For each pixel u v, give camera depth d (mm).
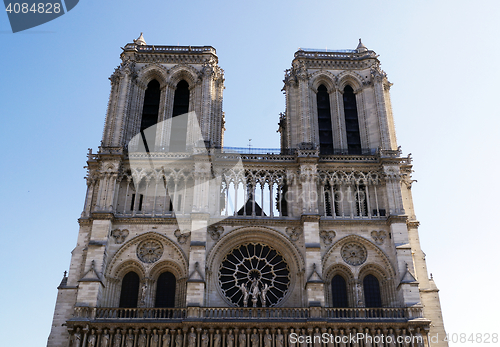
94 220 66625
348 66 83625
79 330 59188
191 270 63750
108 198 68312
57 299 64438
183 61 82500
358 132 80250
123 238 67438
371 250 68500
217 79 81562
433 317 65938
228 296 66375
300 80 79375
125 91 76625
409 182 74938
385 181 71562
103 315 61688
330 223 69438
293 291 65938
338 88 81938
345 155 73875
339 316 63062
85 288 61844
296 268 67188
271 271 67688
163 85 80688
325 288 66188
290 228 69250
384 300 66250
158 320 60188
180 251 66812
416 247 70500
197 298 61719
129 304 65312
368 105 79625
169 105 79188
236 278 67188
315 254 65562
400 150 73688
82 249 67562
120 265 66250
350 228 69438
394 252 66938
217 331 59875
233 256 68938
